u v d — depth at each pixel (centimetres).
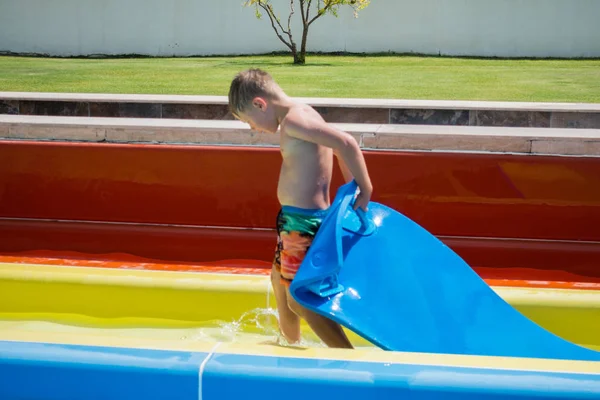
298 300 284
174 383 255
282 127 296
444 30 1958
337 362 258
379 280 308
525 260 511
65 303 411
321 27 1980
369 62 1662
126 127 562
